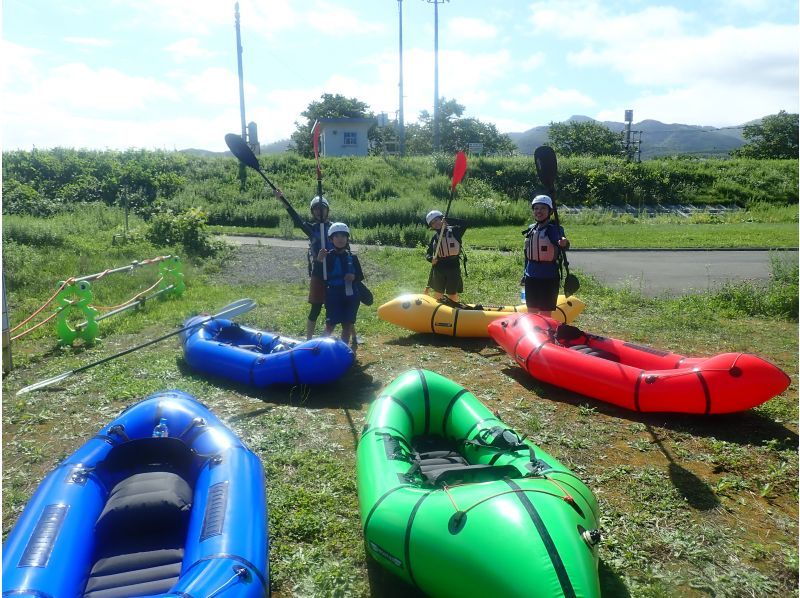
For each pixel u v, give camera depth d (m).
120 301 11.48
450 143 65.44
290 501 4.43
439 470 3.88
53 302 11.16
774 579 3.69
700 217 29.44
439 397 4.99
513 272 14.41
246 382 6.79
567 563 2.77
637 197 33.59
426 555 3.15
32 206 23.73
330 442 5.43
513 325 7.41
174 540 3.61
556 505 3.11
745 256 17.64
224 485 3.69
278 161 34.03
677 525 4.21
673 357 6.39
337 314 7.63
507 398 6.55
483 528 3.00
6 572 3.00
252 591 2.94
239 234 22.22
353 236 21.12
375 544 3.48
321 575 3.65
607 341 7.00
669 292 12.30
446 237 9.08
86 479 3.90
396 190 30.94
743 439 5.50
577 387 6.41
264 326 9.52
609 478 4.82
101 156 32.31
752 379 5.47
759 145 58.41
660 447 5.37
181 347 8.47
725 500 4.52
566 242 7.50
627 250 19.06
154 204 26.94
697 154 54.59
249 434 5.58
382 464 3.94
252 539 3.28
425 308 8.81
